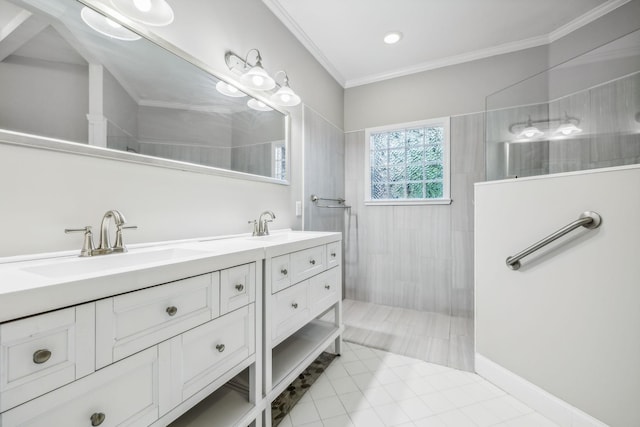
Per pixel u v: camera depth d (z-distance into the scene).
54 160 0.91
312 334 1.76
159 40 1.21
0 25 0.80
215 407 1.08
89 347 0.61
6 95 0.80
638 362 1.05
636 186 1.06
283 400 1.43
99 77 1.02
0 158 0.80
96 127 1.00
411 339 2.13
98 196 1.02
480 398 1.45
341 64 2.75
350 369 1.71
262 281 1.16
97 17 1.02
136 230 1.14
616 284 1.11
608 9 1.99
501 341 1.54
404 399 1.44
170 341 0.79
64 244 0.93
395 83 2.91
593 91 1.67
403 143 2.94
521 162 1.96
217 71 1.49
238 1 1.67
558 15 2.08
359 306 2.88
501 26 2.21
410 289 2.82
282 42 2.06
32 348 0.53
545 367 1.33
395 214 2.90
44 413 0.55
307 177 2.36
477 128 2.56
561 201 1.29
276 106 1.95
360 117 3.07
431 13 2.05
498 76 2.50
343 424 1.26
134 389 0.70
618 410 1.09
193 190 1.39
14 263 0.79
